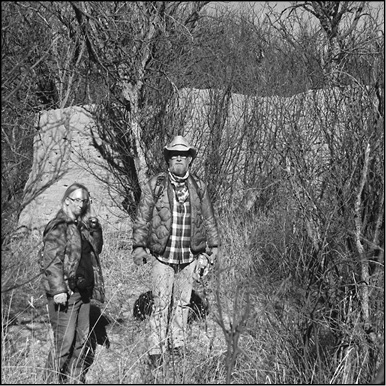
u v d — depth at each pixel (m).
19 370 4.66
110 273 6.63
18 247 5.05
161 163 7.33
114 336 5.53
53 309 4.73
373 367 4.36
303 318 4.70
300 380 4.50
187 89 7.60
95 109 7.91
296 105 6.27
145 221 5.31
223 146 7.57
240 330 3.98
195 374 4.74
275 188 7.14
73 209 4.72
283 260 5.10
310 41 6.70
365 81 4.76
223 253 6.11
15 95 5.46
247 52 7.71
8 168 4.84
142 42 6.72
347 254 4.58
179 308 5.24
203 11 7.49
